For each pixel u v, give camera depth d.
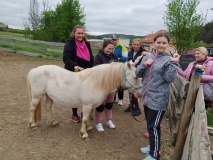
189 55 8.61
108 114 4.17
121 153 3.31
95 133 3.90
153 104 2.79
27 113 4.55
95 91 3.31
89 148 3.37
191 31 15.41
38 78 3.54
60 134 3.74
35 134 3.67
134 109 5.02
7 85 6.73
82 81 3.36
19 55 13.93
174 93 4.59
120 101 5.69
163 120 4.86
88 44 4.19
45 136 3.63
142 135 4.01
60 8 22.44
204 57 4.01
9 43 15.20
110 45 3.93
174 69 2.57
